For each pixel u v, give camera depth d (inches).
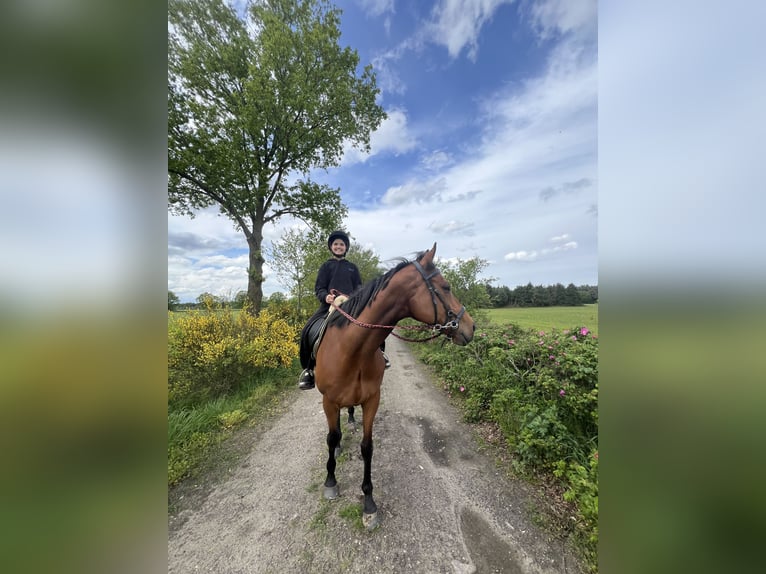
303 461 109.7
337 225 417.1
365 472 82.7
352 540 74.1
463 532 75.6
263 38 325.4
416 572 65.6
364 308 80.4
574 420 104.7
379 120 443.5
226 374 179.5
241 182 328.5
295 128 363.9
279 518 81.9
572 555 68.2
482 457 108.4
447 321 77.1
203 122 313.9
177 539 75.7
